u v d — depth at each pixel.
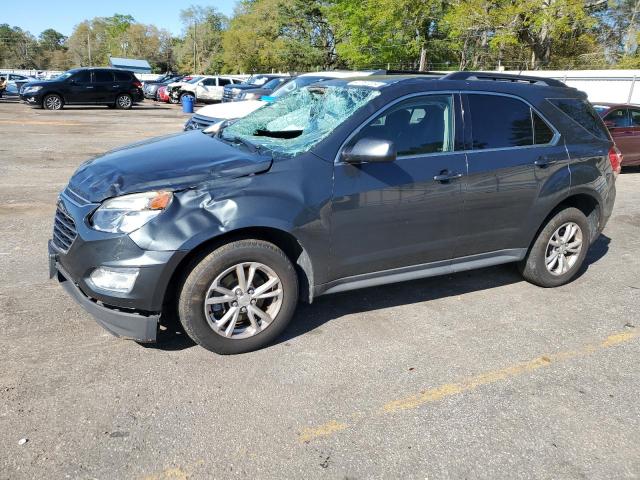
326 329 3.99
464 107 4.12
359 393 3.21
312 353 3.64
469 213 4.16
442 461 2.69
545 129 4.57
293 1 53.22
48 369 3.27
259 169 3.41
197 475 2.52
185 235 3.15
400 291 4.75
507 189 4.29
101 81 23.28
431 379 3.40
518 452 2.78
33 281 4.55
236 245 3.34
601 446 2.85
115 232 3.13
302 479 2.52
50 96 22.20
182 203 3.20
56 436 2.71
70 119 18.33
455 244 4.21
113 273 3.16
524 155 4.38
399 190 3.80
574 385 3.40
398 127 3.85
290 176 3.46
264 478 2.52
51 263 3.67
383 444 2.79
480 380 3.41
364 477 2.55
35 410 2.89
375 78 4.38
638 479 2.63
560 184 4.57
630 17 33.66
